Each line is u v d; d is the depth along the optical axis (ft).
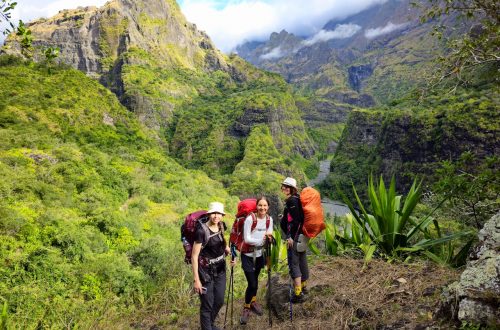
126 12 572.10
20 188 106.63
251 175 297.12
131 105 438.40
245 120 442.91
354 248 16.01
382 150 330.54
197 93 556.10
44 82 249.96
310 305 12.08
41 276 59.00
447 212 19.02
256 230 11.71
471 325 7.84
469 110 223.51
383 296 11.31
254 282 12.18
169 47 612.29
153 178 182.09
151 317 16.19
